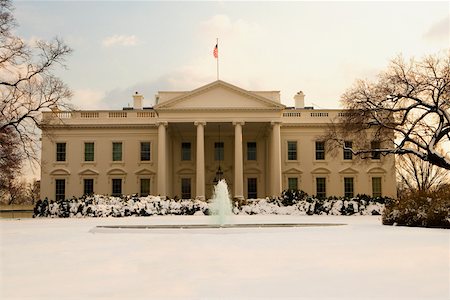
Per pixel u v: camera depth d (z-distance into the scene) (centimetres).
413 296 760
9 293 807
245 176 6016
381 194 5884
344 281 886
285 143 5922
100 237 1941
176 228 2122
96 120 5872
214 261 1164
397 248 1401
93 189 5838
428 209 2408
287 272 991
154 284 876
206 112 5434
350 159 5909
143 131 5888
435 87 3675
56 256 1301
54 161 5856
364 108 4047
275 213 4425
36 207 4444
